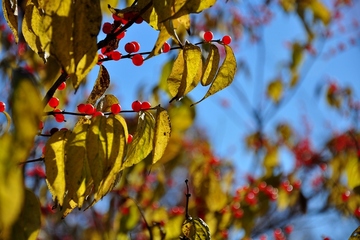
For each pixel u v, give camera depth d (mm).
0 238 702
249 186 1232
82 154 713
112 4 992
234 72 762
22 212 714
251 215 1109
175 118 1192
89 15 702
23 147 632
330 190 1461
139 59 777
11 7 767
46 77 946
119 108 749
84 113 750
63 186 722
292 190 1331
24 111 638
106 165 708
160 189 1202
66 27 700
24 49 1107
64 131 728
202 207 1091
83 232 1732
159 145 751
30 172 1235
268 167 1540
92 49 699
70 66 698
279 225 1620
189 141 1692
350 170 965
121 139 714
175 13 724
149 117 756
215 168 1304
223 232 1065
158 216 1073
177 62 772
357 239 840
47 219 1507
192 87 777
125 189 1137
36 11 745
